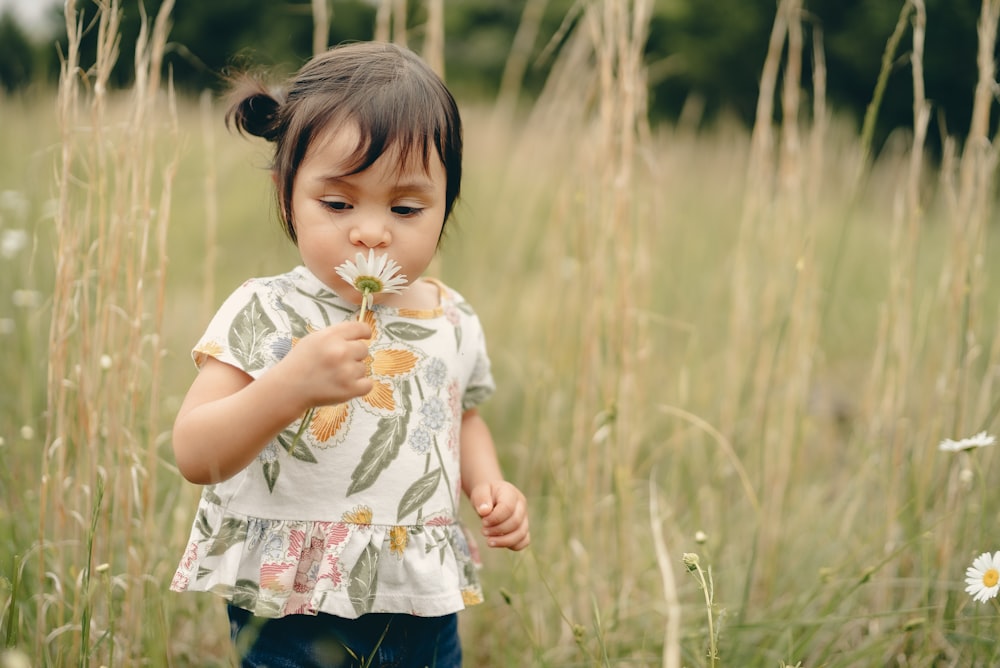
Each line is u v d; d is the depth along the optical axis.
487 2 11.56
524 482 2.01
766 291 2.03
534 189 2.88
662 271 3.04
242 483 1.16
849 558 1.63
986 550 1.64
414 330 1.23
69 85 1.36
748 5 9.93
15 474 1.70
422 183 1.12
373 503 1.16
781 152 2.06
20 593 1.40
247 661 1.18
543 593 1.73
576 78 2.16
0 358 2.13
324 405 1.04
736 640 1.48
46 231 2.17
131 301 1.44
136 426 1.48
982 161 1.76
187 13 8.19
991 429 1.78
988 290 3.27
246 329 1.16
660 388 2.54
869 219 4.73
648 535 1.93
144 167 1.51
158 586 1.38
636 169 2.04
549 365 2.00
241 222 4.05
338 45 1.26
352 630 1.19
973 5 7.63
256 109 1.22
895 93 8.74
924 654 1.49
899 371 1.86
